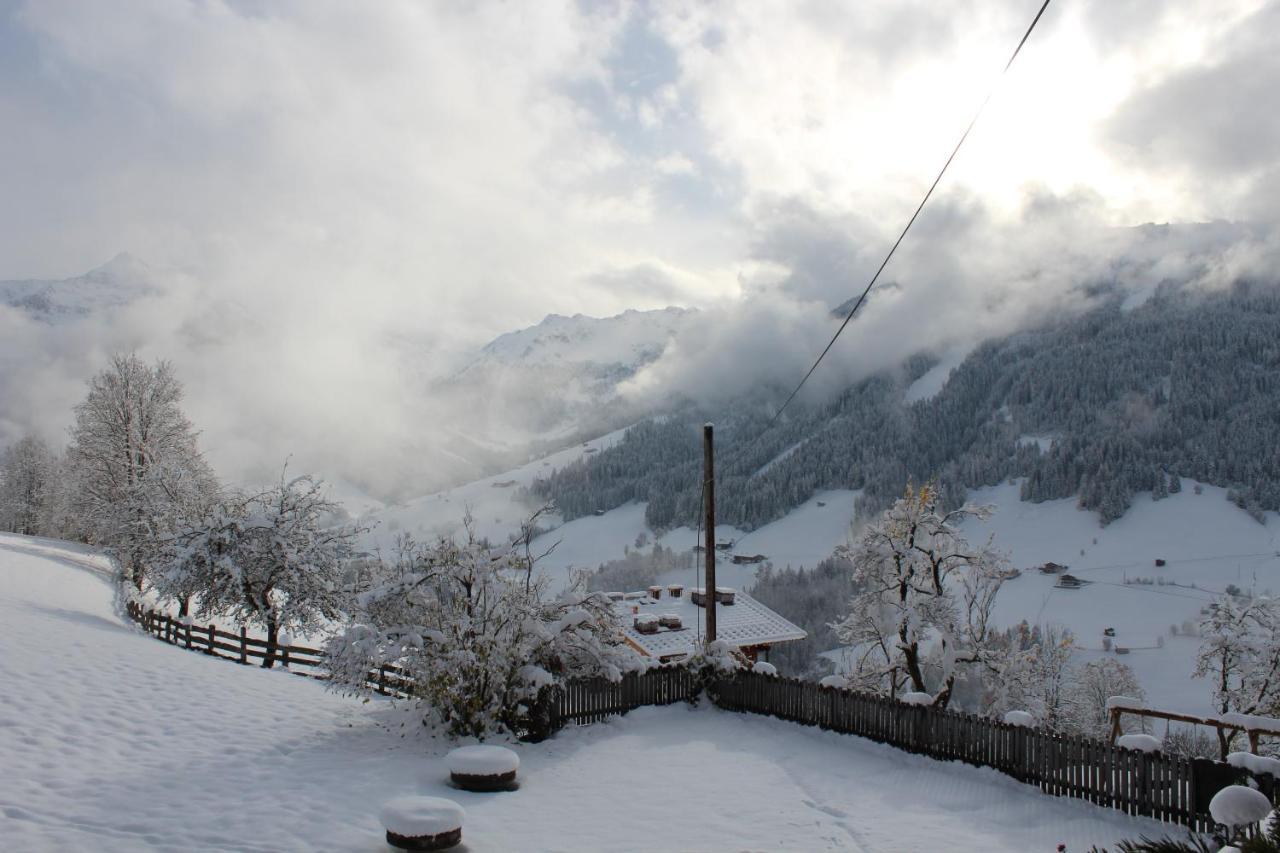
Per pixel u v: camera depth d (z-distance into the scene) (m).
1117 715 15.68
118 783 11.53
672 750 16.77
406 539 19.03
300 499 27.41
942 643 23.97
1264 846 7.60
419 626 16.50
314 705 17.23
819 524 184.00
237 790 11.83
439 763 14.41
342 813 11.36
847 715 17.86
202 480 44.31
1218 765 12.24
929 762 15.99
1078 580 139.00
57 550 43.94
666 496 199.25
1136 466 185.12
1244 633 23.36
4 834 9.41
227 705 16.28
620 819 12.42
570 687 18.23
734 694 20.23
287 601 26.52
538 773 14.76
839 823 12.55
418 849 9.92
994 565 23.00
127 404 44.16
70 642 19.64
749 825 12.35
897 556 22.89
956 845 11.68
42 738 12.79
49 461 70.44
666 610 43.59
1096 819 12.94
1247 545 156.12
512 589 17.20
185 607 29.08
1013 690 23.50
